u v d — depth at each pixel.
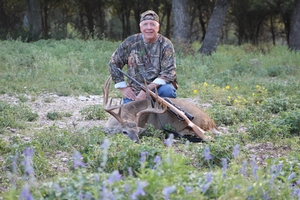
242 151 6.53
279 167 4.82
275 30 43.25
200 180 4.36
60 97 12.18
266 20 39.16
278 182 4.80
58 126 8.34
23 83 13.59
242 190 4.16
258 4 31.55
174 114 7.69
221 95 11.90
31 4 27.62
